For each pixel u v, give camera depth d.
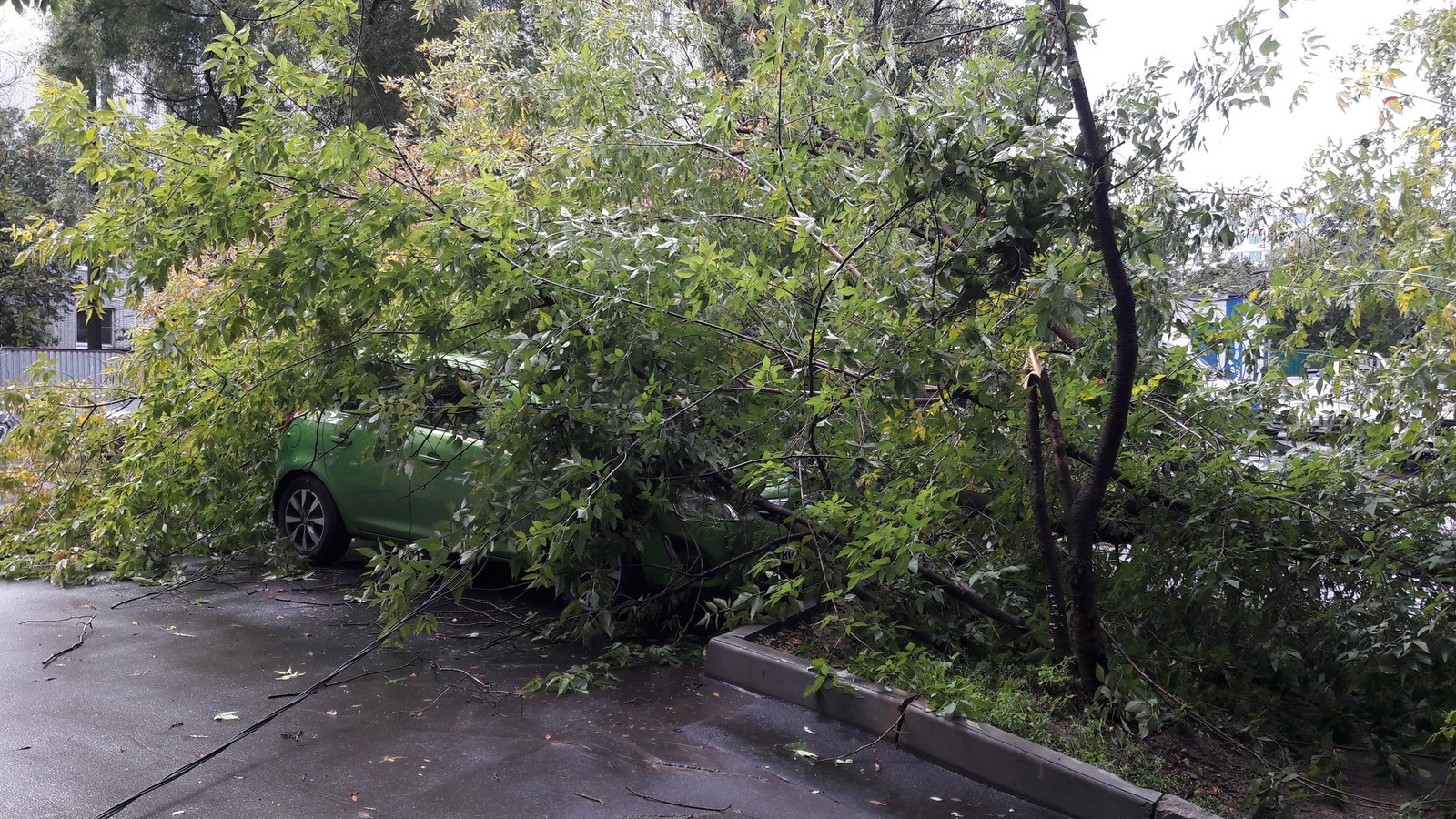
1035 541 5.98
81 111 5.75
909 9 14.09
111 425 8.04
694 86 7.64
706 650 6.00
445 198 6.13
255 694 5.45
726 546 6.57
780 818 4.23
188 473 7.84
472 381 6.52
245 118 5.86
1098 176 4.64
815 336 5.78
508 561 7.18
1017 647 5.89
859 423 5.74
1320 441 6.17
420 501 7.55
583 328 5.92
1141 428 5.95
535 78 8.29
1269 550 5.63
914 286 5.42
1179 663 5.49
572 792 4.39
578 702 5.52
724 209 7.28
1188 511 5.89
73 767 4.45
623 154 6.98
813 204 6.75
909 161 5.01
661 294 5.88
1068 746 4.64
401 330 6.66
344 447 8.05
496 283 5.95
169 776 4.36
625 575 6.66
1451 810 4.51
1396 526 5.48
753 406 6.14
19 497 7.91
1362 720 5.42
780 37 6.47
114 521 7.54
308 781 4.40
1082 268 4.81
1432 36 6.52
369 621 6.96
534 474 5.92
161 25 22.11
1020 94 5.20
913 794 4.52
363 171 6.15
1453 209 6.05
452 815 4.12
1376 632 5.15
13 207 24.30
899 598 5.90
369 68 19.47
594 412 5.73
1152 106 4.83
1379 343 5.92
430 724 5.11
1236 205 6.04
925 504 4.72
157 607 7.14
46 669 5.74
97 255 6.00
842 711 5.33
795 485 6.05
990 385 5.04
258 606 7.24
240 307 6.32
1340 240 6.50
